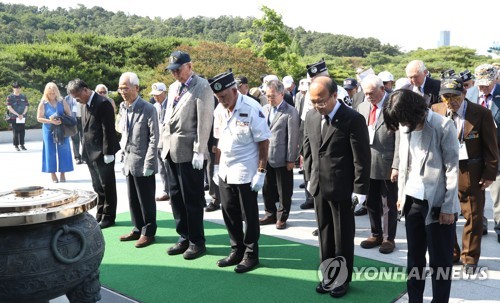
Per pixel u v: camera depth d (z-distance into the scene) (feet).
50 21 216.54
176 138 14.19
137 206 16.55
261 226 18.30
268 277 13.19
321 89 11.12
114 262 14.57
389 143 14.58
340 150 11.46
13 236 8.40
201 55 68.28
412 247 10.43
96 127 17.46
